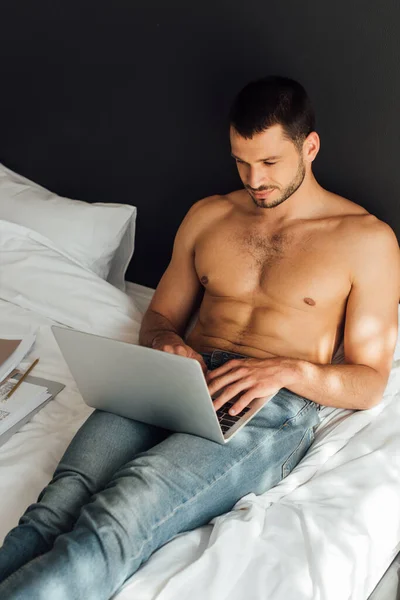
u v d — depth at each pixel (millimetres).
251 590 1223
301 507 1399
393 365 1836
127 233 2377
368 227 1709
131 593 1230
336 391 1606
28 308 2098
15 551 1288
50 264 2127
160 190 2373
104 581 1223
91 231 2307
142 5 2205
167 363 1361
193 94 2205
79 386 1577
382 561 1405
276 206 1768
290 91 1661
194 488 1377
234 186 2227
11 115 2611
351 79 1929
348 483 1462
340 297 1717
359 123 1951
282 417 1574
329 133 2004
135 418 1567
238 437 1493
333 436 1615
